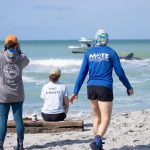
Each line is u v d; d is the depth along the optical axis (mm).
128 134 11242
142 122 13898
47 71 47125
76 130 11977
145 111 17062
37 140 10633
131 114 16281
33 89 30328
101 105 8695
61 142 10305
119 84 32469
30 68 52781
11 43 8914
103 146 9656
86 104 22594
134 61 68375
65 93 12125
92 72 8836
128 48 157375
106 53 8781
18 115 9109
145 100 24688
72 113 19016
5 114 9031
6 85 8852
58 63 61688
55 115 11961
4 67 8805
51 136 11195
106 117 8680
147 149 9328
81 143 10141
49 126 11844
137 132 11547
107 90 8648
